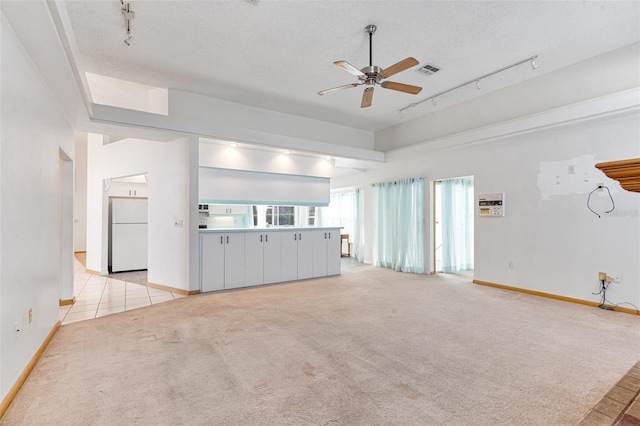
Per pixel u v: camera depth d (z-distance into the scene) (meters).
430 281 5.84
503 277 5.23
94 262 6.54
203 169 5.28
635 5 3.12
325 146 6.18
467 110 5.66
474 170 5.66
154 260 5.30
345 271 6.91
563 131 4.52
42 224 2.74
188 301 4.41
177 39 3.64
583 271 4.31
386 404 2.01
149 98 5.34
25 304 2.33
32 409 1.95
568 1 3.07
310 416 1.89
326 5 3.09
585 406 1.99
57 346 2.87
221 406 1.99
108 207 6.58
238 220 6.75
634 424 0.90
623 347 2.87
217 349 2.82
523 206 4.97
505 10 3.20
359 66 4.34
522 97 4.89
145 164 5.48
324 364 2.54
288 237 5.78
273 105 5.78
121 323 3.50
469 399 2.06
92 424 1.82
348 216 9.73
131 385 2.22
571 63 4.33
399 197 6.99
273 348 2.84
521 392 2.14
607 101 3.88
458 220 7.27
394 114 6.36
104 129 4.32
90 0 2.95
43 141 2.77
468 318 3.69
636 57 3.83
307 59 4.13
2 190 1.97
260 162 5.80
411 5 3.10
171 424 1.82
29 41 2.25
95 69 4.36
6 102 2.03
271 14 3.21
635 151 3.88
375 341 3.00
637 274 3.86
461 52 4.01
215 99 5.42
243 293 4.90
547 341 3.01
